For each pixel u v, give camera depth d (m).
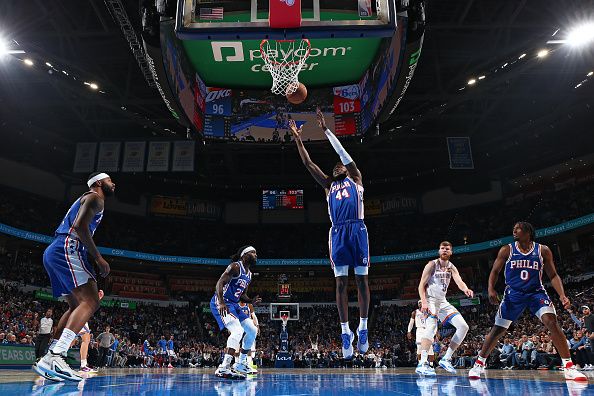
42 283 29.20
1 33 20.95
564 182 34.38
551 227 30.31
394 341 30.09
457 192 38.09
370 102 12.80
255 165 37.84
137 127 32.44
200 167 36.84
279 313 23.56
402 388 4.32
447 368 7.96
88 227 4.61
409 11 9.93
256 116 13.73
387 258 36.31
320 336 31.52
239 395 3.61
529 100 30.36
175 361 24.38
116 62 25.56
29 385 4.38
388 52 11.32
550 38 22.17
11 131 30.97
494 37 23.42
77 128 32.84
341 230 4.41
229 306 7.23
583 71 26.41
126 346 22.52
